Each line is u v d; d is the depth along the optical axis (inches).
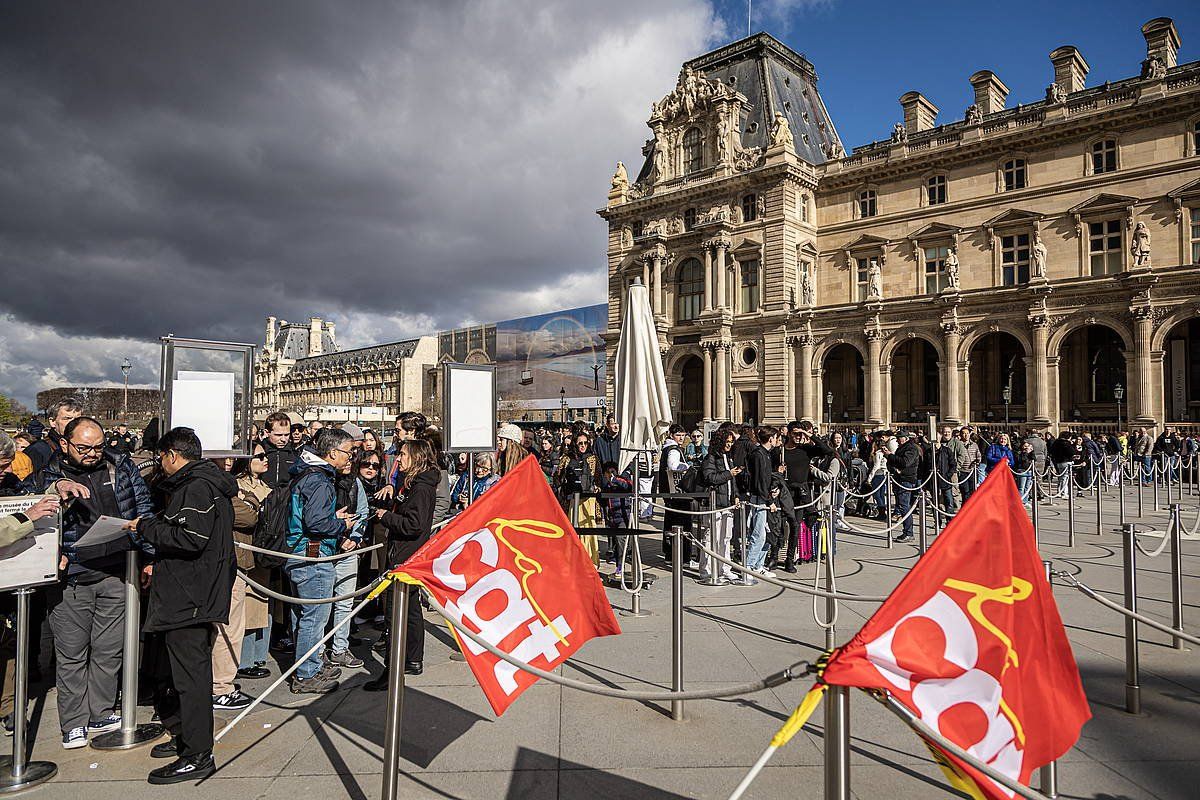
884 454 840.9
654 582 491.5
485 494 219.8
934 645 143.3
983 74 1862.7
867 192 1964.8
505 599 215.6
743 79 2241.6
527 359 3580.2
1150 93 1512.1
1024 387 1775.3
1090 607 405.1
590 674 301.4
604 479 542.9
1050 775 191.0
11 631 259.6
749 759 226.5
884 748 232.7
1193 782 207.9
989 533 155.0
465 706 272.8
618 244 2269.9
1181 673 297.7
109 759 233.9
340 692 291.7
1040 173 1670.8
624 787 209.0
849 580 488.7
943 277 1802.4
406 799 202.1
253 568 304.3
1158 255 1499.8
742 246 1964.8
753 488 506.3
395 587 192.9
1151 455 1149.1
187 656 216.4
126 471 269.3
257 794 206.2
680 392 2098.9
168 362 307.9
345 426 410.3
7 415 2785.4
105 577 251.1
